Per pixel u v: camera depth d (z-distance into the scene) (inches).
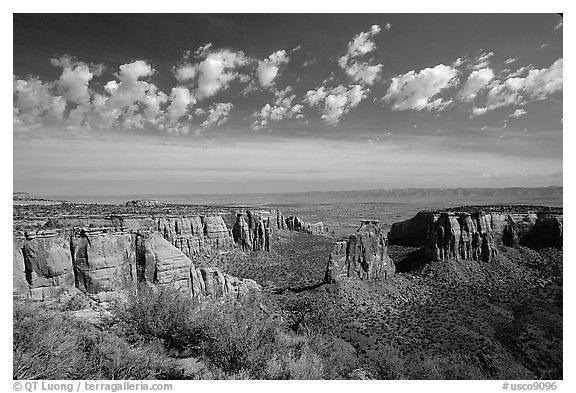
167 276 1173.7
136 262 1173.7
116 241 1140.5
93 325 551.2
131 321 544.4
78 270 1054.4
